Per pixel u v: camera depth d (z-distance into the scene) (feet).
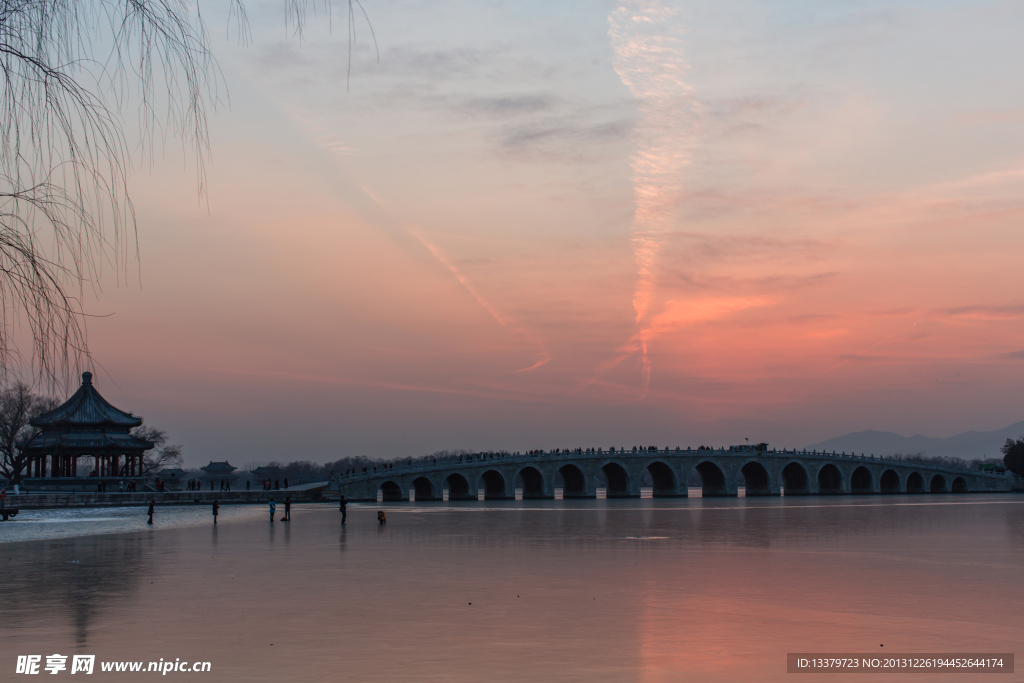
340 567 140.46
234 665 71.15
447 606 100.27
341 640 80.94
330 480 457.27
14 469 372.17
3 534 217.97
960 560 152.87
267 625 88.02
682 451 568.82
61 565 142.31
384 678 67.15
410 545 183.83
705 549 175.32
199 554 162.30
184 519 287.48
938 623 90.58
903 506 405.18
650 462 560.20
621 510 368.07
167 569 136.87
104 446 378.12
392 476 479.41
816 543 190.19
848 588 116.16
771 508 387.34
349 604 101.50
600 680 67.10
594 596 108.47
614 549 174.70
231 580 123.13
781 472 634.43
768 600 105.19
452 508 391.24
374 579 124.88
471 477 508.12
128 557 155.84
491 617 93.04
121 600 103.96
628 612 96.22
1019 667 72.33
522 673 68.85
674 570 136.87
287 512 276.00
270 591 112.16
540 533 223.30
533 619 91.91
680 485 564.71
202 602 102.68
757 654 76.07
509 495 519.60
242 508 369.71
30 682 66.28
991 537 207.41
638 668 70.69
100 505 355.77
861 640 81.87
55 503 342.03
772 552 168.55
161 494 376.07
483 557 157.79
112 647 77.56
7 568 137.80
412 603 102.42
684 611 96.99
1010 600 105.60
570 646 78.74
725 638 82.64
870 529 237.45
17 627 86.63
